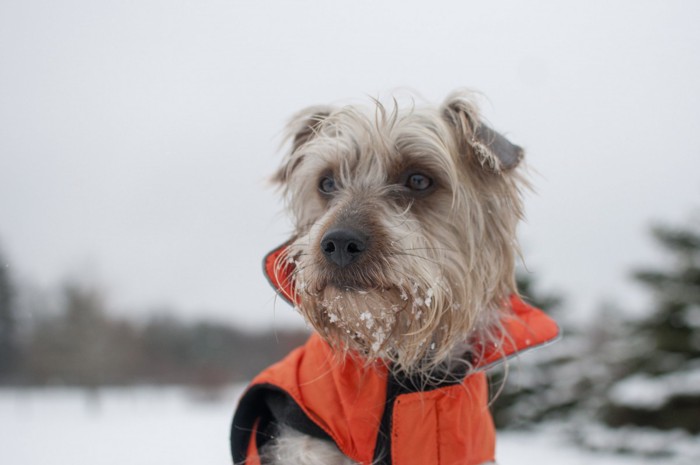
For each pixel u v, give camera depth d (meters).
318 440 0.55
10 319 5.32
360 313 0.53
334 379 0.54
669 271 2.31
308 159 0.62
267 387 0.56
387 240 0.54
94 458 1.67
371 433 0.53
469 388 0.56
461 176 0.57
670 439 2.21
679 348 2.21
